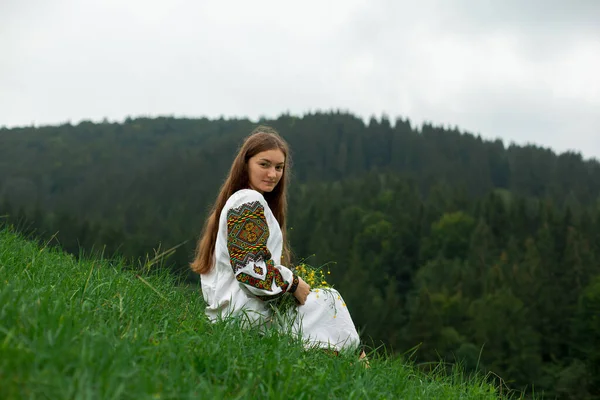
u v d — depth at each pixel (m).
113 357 2.28
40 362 2.07
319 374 2.84
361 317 89.38
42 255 4.43
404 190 147.75
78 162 189.88
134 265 4.48
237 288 3.78
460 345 72.62
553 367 75.44
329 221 130.62
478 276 105.44
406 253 123.25
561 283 101.94
